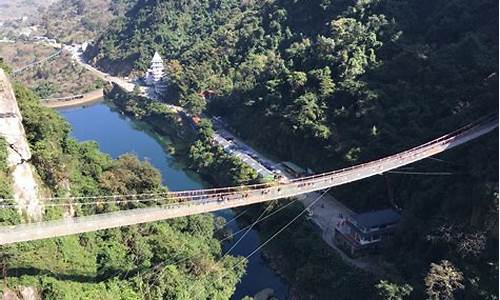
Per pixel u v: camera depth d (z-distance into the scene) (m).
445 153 74.44
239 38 158.38
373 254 71.88
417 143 81.31
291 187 64.56
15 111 57.41
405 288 58.88
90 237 58.94
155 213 53.72
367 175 67.06
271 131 107.12
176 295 59.31
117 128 147.00
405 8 115.38
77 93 183.62
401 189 79.19
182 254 64.75
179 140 130.00
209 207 57.56
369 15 119.94
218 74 151.50
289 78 107.69
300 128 98.50
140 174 73.88
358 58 104.06
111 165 73.88
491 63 84.56
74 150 70.44
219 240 78.56
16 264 47.53
